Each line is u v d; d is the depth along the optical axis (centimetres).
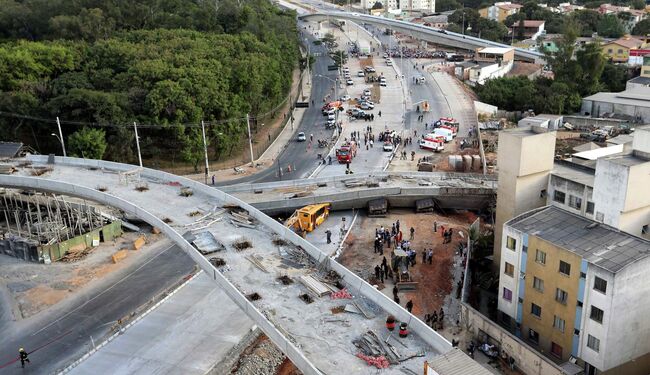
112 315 7388
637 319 5656
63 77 13462
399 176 10706
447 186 10119
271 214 9738
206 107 13100
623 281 5406
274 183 10325
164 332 6950
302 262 6506
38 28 17375
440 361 4356
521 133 7225
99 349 6650
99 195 8231
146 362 6412
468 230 9231
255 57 15512
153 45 14988
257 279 6141
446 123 15250
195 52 14625
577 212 7038
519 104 17725
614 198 6262
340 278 6162
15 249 8900
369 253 8600
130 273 8406
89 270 8494
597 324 5603
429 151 13550
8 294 7881
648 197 6303
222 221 7594
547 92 17762
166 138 13012
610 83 19300
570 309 5875
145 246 9250
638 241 5853
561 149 13550
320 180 10525
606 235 6038
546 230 6275
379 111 16988
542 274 6138
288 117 17100
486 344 6334
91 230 9219
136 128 11581
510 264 6556
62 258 8838
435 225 9300
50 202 9950
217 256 6606
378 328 5328
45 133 13088
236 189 10100
